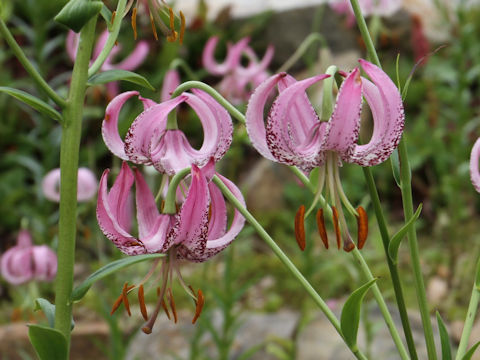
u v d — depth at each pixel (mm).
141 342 1065
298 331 1048
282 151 494
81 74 502
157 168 531
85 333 1060
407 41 1913
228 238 530
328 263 1088
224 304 915
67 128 503
